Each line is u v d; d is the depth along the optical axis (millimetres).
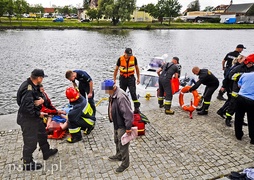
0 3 66625
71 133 5508
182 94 7555
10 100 14047
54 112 5508
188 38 56594
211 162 4875
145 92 9773
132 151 5242
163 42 48094
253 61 5898
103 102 12852
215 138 5871
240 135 5734
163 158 5000
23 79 19078
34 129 4441
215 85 7082
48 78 19250
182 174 4504
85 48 37625
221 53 36906
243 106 5363
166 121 6828
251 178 4215
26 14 104812
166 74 7191
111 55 31844
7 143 5434
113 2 76062
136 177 4402
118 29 75500
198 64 28750
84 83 6332
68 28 70188
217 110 7766
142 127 5867
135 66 7109
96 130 6207
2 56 29047
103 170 4590
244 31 80812
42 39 47062
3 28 64000
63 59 28406
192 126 6527
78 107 5402
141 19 101125
